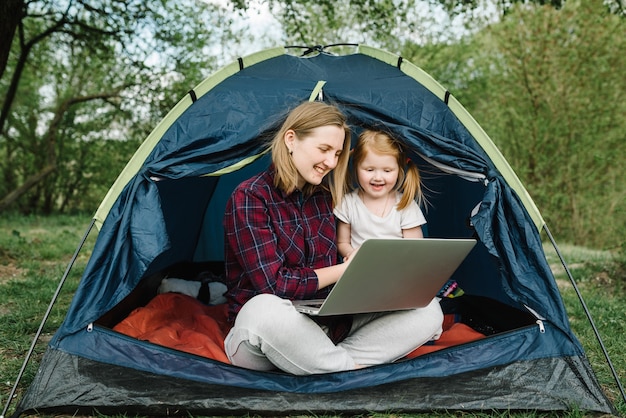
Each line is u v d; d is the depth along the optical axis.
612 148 10.15
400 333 2.48
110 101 12.25
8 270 5.87
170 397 2.30
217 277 4.02
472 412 2.34
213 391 2.32
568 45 10.23
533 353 2.46
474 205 3.28
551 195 10.38
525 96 10.59
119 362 2.35
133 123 13.15
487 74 11.24
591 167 10.27
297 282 2.40
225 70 3.15
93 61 11.82
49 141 11.45
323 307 2.20
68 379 2.31
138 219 2.47
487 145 2.89
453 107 3.04
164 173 2.64
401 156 2.86
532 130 10.54
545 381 2.41
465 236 3.46
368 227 2.88
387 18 9.39
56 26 8.99
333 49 11.55
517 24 10.44
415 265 2.28
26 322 3.71
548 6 10.16
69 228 10.56
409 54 12.45
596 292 5.03
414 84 3.19
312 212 2.66
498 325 3.16
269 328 2.27
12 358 3.08
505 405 2.34
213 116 2.89
